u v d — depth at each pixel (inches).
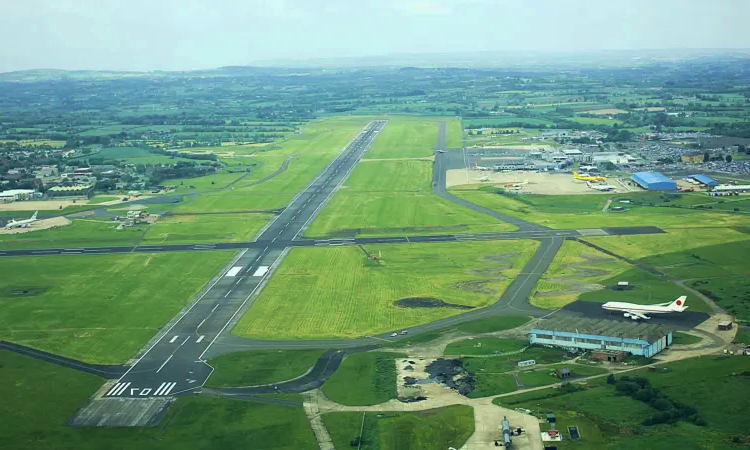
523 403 6299.2
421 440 5807.1
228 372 7219.5
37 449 5841.5
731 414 5861.2
